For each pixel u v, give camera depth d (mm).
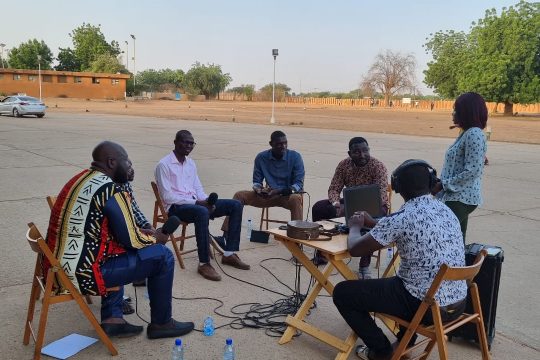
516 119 47656
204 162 13656
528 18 50562
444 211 3268
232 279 5223
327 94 106062
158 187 5594
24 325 4020
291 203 6402
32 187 9680
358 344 3982
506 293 5070
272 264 5727
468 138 4195
